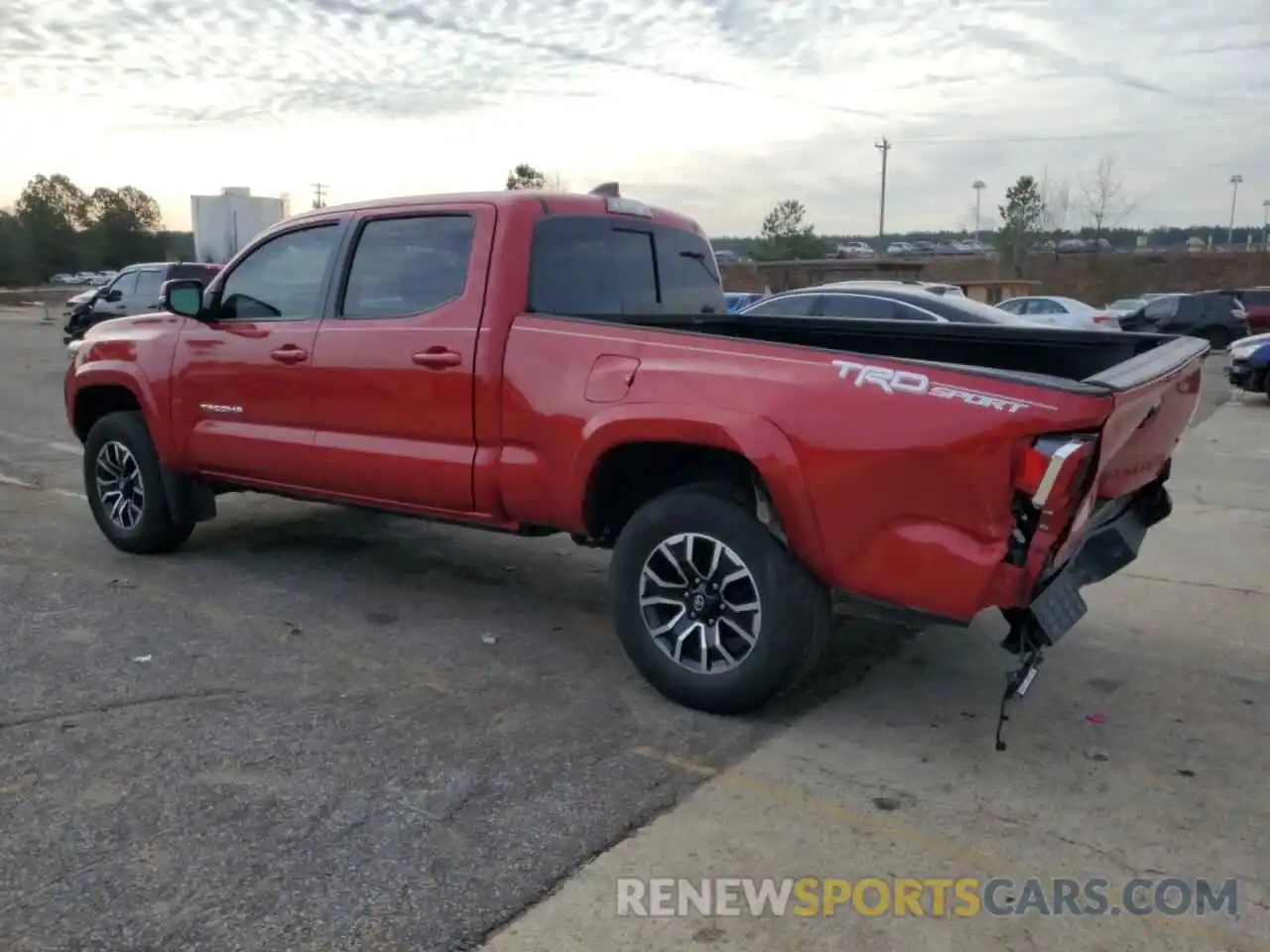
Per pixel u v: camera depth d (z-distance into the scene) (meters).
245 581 5.96
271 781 3.61
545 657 4.86
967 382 3.45
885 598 3.71
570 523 4.44
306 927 2.83
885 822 3.42
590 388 4.26
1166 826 3.41
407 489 4.95
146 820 3.35
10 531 7.04
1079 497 3.40
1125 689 4.54
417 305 4.89
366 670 4.66
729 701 4.09
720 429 3.86
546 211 4.77
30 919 2.84
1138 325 28.45
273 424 5.47
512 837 3.29
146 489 6.21
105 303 19.55
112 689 4.39
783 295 13.06
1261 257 57.16
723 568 4.07
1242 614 5.54
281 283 5.49
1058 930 2.88
